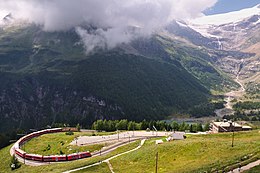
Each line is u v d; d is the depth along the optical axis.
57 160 193.50
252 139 140.00
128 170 131.25
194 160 120.94
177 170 110.38
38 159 197.75
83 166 152.62
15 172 182.25
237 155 112.88
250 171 93.12
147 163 133.62
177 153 134.50
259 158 105.56
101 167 145.88
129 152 165.38
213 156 119.81
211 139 154.25
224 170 97.50
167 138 188.88
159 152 141.25
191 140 154.38
